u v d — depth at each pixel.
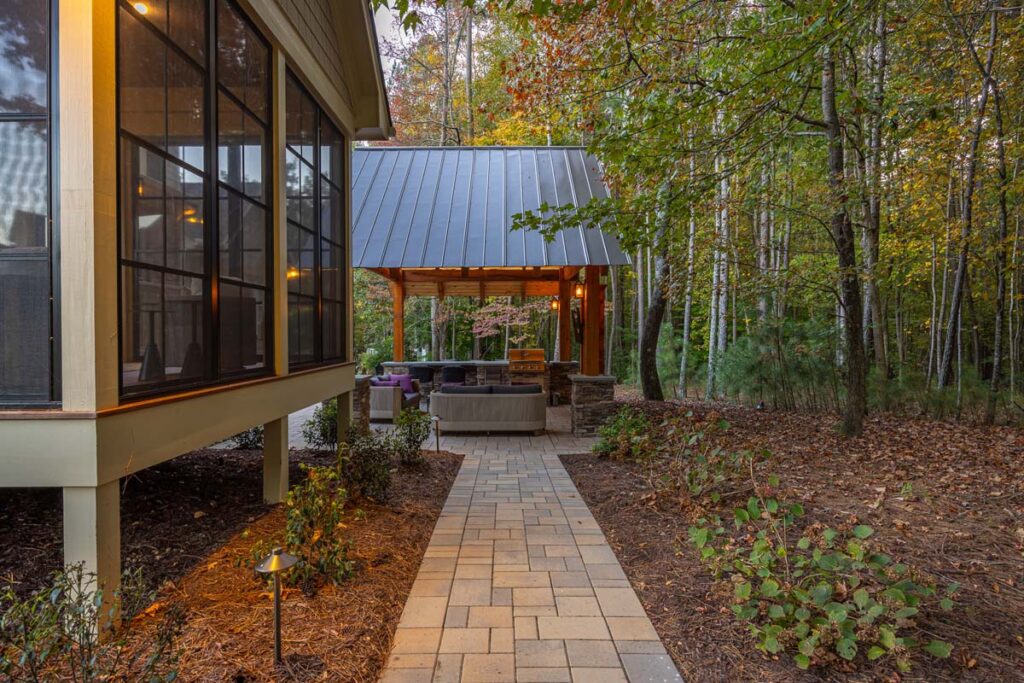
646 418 8.55
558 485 5.76
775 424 8.64
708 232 9.78
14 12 2.39
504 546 4.00
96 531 2.41
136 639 2.40
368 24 6.11
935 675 2.30
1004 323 11.73
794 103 7.68
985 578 3.29
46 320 2.41
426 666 2.46
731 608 2.74
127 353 2.68
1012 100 8.91
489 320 19.09
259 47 4.18
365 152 12.45
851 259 7.82
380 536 3.87
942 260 10.36
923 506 4.63
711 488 4.90
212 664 2.24
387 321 20.41
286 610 2.72
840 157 7.81
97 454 2.38
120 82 2.63
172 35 3.06
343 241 6.48
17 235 2.40
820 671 2.35
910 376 9.40
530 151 12.20
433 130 19.23
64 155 2.36
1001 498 4.88
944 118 8.20
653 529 4.17
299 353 5.03
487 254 9.15
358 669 2.29
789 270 8.73
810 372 10.00
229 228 3.71
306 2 5.02
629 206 6.17
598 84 8.31
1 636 2.00
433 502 5.01
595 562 3.69
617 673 2.40
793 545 3.72
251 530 3.83
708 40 6.48
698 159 6.74
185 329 3.16
